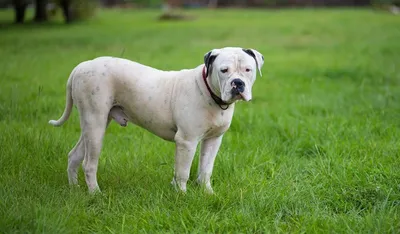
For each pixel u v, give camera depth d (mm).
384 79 13758
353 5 52344
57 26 30953
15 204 5473
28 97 10594
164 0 50062
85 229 5305
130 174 6590
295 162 7230
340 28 28594
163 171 6734
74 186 6168
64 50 19000
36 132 7984
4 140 7340
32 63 15609
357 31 27000
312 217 5461
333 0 52531
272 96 11984
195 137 5820
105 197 5941
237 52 5477
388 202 5832
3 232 4996
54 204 5641
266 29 28328
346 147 7516
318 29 28156
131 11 48125
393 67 15531
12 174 6445
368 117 9305
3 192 5742
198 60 16750
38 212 5266
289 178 6602
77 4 35062
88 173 6074
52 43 21516
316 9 48188
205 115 5730
